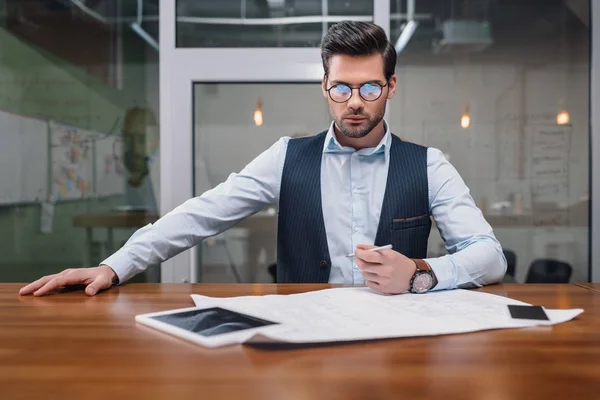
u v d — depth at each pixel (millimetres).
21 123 2416
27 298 973
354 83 1207
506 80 2330
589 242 2363
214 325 719
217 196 1420
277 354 618
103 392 500
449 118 2336
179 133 2336
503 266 1174
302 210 1447
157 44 2365
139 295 1005
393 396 492
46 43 2391
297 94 2348
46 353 623
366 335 667
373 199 1438
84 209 2428
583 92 2340
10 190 2430
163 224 1294
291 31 2326
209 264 2385
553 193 2354
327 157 1477
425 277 983
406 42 2322
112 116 2393
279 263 1498
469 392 502
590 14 2318
